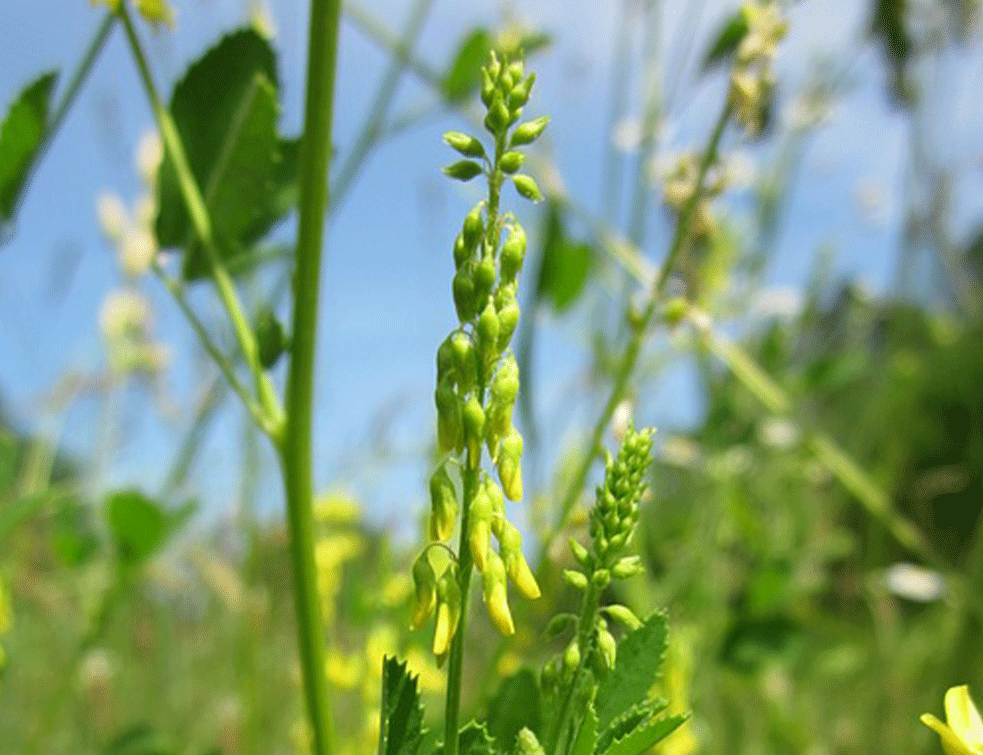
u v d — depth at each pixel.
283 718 0.37
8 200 0.19
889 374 0.49
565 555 0.18
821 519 0.47
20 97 0.18
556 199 0.32
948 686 0.38
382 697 0.10
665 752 0.22
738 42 0.28
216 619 0.44
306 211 0.13
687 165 0.23
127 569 0.28
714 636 0.32
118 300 0.39
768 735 0.40
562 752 0.10
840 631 0.44
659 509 0.41
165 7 0.17
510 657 0.21
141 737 0.24
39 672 0.40
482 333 0.09
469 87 0.28
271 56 0.17
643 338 0.20
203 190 0.17
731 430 0.40
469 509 0.10
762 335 0.44
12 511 0.19
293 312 0.14
